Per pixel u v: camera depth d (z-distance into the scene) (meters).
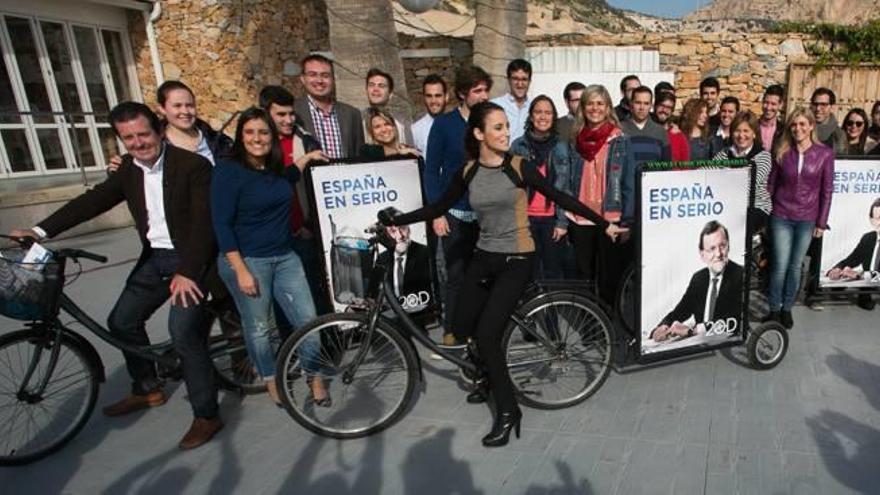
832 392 3.16
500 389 2.84
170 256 3.07
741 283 3.32
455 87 3.81
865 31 9.09
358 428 2.98
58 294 2.86
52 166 9.48
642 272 3.14
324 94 3.99
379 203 3.76
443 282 4.50
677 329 3.28
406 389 3.03
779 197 3.98
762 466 2.54
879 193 4.23
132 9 10.33
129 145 2.81
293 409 2.98
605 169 3.67
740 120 4.27
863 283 4.37
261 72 11.07
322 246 3.65
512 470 2.62
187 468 2.77
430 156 3.76
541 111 3.83
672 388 3.29
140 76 10.73
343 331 3.04
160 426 3.16
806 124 3.82
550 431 2.92
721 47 9.64
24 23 8.91
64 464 2.83
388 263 3.02
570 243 4.01
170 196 2.88
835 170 4.20
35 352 2.89
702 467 2.55
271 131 2.87
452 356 3.13
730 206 3.21
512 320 3.04
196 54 10.56
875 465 2.51
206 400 2.95
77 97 9.80
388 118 4.02
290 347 2.91
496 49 6.82
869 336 3.91
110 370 3.83
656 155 4.18
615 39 9.88
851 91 9.34
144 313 3.18
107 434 3.09
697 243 3.20
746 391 3.21
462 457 2.74
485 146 2.79
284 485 2.61
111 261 6.57
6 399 3.07
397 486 2.55
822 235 4.27
